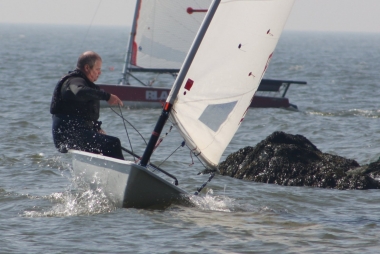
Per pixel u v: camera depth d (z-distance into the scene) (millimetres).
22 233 26828
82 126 30719
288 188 38000
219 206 32188
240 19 30531
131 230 27375
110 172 29891
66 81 30172
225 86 31016
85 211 30203
